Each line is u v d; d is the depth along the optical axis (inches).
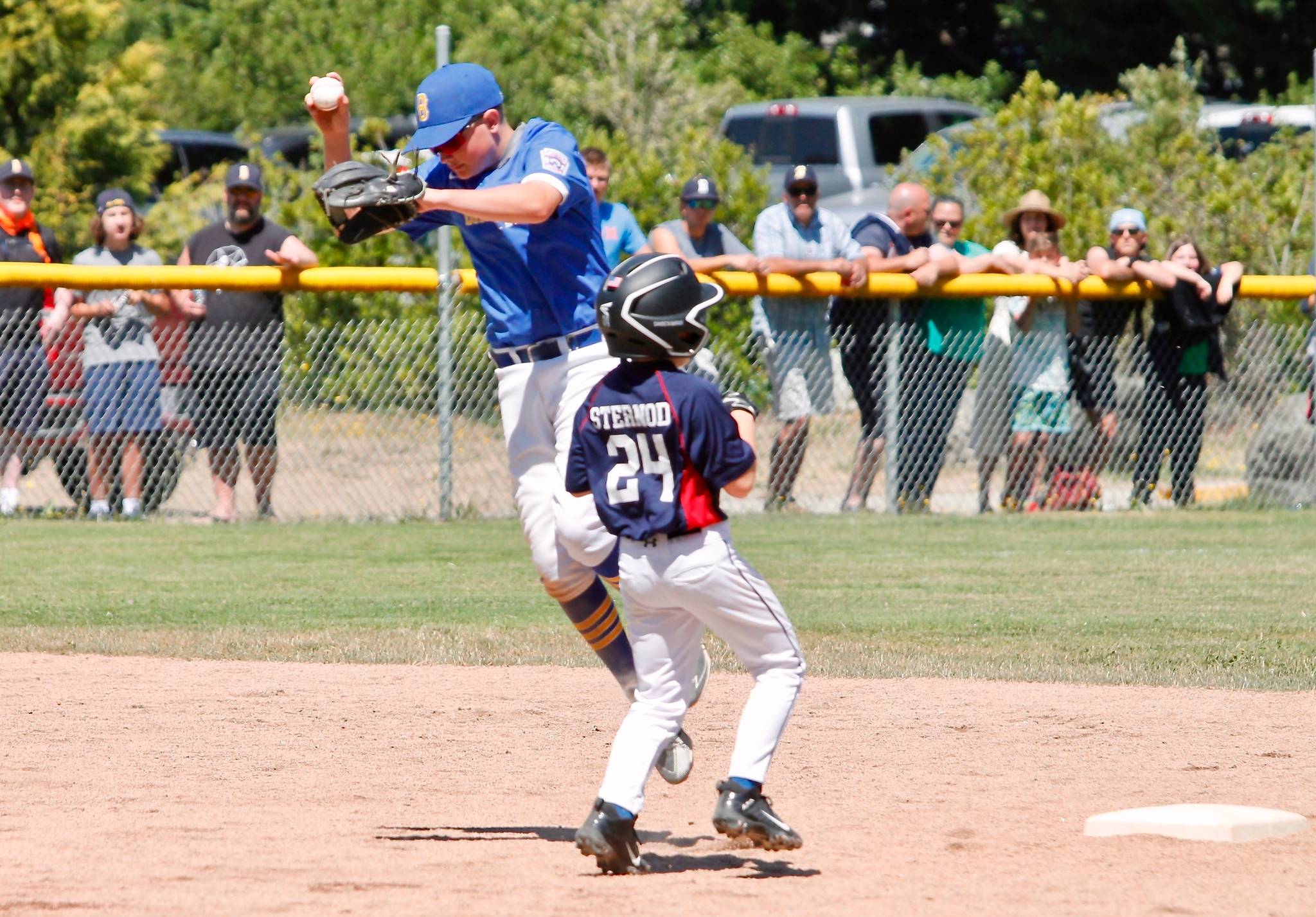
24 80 2738.7
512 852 622.8
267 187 2250.2
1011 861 608.1
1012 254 1756.9
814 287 1684.3
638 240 1633.9
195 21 4207.7
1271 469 1851.6
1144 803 706.2
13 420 1674.5
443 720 882.8
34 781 739.4
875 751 812.6
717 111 3380.9
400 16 3944.4
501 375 761.6
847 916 534.0
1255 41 4306.1
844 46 4483.3
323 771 766.5
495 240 738.2
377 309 1808.6
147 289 1635.1
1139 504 1817.2
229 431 1685.5
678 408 584.7
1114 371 1801.2
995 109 3939.5
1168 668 1018.1
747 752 594.2
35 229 1705.2
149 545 1551.4
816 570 1425.9
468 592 1316.4
